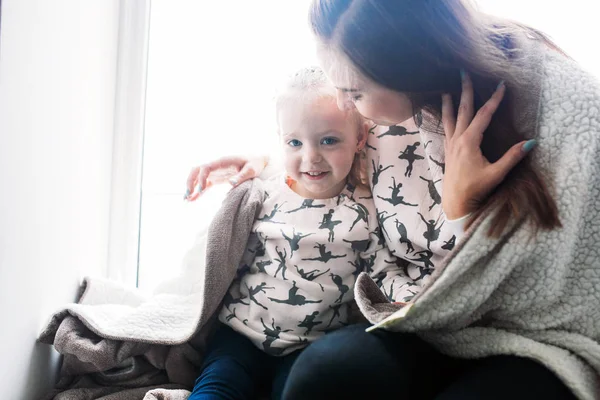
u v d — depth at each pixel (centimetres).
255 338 100
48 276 100
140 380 102
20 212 89
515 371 69
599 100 73
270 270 101
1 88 82
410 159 99
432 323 74
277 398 92
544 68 77
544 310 75
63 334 98
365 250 101
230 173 111
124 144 127
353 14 75
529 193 72
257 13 130
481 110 77
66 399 95
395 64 75
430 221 96
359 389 69
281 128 97
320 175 98
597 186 73
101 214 123
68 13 103
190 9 131
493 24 83
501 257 73
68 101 104
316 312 99
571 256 74
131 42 126
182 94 132
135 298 114
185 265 110
